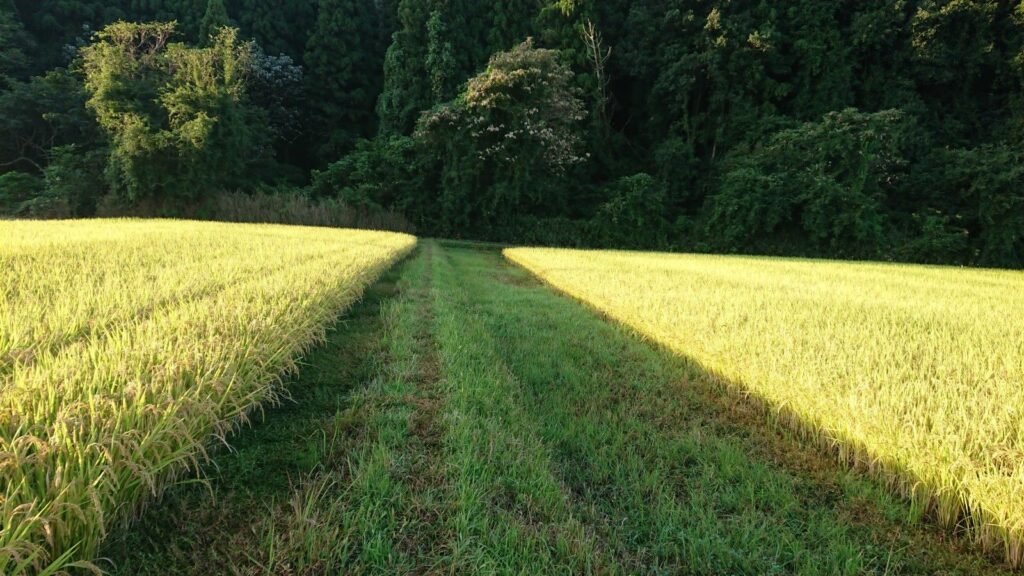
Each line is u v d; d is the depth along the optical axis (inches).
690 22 1159.6
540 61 976.9
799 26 1123.9
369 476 88.4
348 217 993.5
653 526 93.5
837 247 960.3
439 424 117.1
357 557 71.1
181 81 945.5
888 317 240.4
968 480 91.4
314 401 132.0
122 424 76.0
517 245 1007.0
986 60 1078.4
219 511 80.7
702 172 1175.6
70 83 1021.8
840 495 106.9
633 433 133.3
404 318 227.8
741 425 142.1
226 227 635.5
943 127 1102.4
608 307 282.8
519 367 183.2
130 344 116.2
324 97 1341.0
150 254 307.7
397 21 1416.1
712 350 178.9
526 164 989.2
